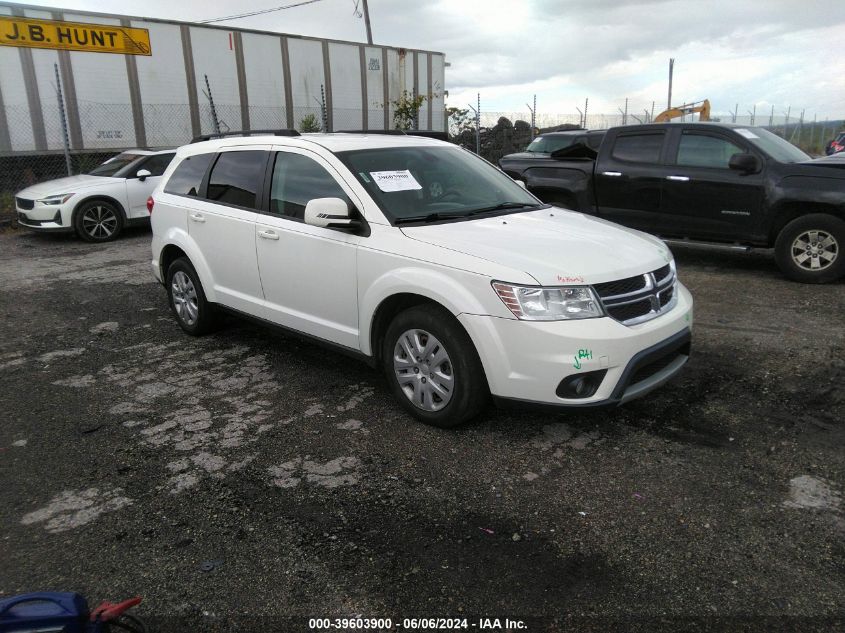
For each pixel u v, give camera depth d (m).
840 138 22.69
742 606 2.43
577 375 3.36
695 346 5.22
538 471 3.41
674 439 3.72
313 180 4.48
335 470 3.46
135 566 2.72
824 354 4.99
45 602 1.93
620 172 8.30
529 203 4.87
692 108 23.80
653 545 2.79
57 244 10.86
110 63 14.90
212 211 5.18
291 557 2.76
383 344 4.11
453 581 2.59
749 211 7.36
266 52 17.38
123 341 5.75
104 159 15.48
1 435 3.96
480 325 3.45
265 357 5.25
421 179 4.50
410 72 21.25
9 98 13.73
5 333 6.05
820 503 3.08
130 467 3.54
